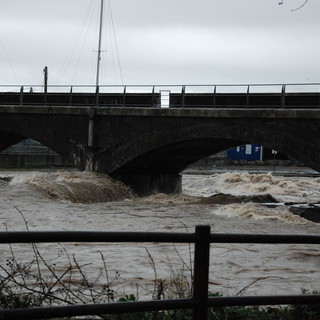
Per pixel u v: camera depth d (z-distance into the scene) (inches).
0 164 3139.8
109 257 692.1
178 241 225.5
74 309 217.8
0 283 325.7
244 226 1103.0
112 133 1669.5
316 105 1521.9
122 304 223.1
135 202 1488.7
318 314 323.9
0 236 206.4
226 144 1798.7
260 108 1556.3
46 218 1090.1
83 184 1529.3
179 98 1649.9
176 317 302.8
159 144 1619.1
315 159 1455.5
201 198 1626.5
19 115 1758.1
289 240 239.8
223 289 549.0
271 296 241.3
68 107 1705.2
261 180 2593.5
